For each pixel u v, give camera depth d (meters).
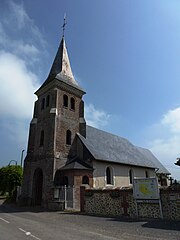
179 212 11.03
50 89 26.50
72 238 7.22
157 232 8.11
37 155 24.25
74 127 25.73
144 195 12.44
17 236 7.55
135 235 7.66
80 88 28.31
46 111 25.55
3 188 37.31
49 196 20.22
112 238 7.21
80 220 11.82
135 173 28.44
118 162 25.19
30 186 23.69
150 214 12.06
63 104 25.69
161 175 35.31
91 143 25.80
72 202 18.91
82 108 27.77
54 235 7.71
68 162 22.89
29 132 26.20
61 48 30.98
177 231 8.19
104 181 23.03
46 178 21.34
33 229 8.99
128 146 34.19
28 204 22.92
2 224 10.45
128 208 13.09
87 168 21.38
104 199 14.57
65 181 21.08
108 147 28.23
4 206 22.69
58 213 15.85
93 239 7.07
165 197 11.73
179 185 11.55
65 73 28.48
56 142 22.81
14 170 37.66
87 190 15.97
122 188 13.75
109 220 11.62
